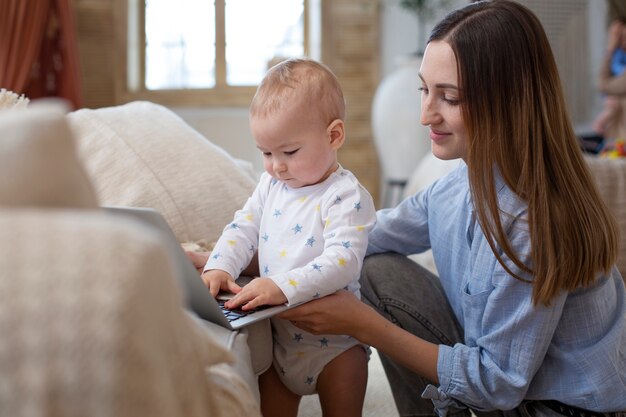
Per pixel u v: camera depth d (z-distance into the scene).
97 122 1.74
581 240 1.18
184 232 1.64
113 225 0.56
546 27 5.00
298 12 5.12
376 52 4.86
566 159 1.21
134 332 0.53
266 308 1.18
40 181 0.57
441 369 1.25
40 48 4.14
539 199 1.17
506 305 1.22
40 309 0.52
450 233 1.42
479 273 1.27
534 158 1.19
